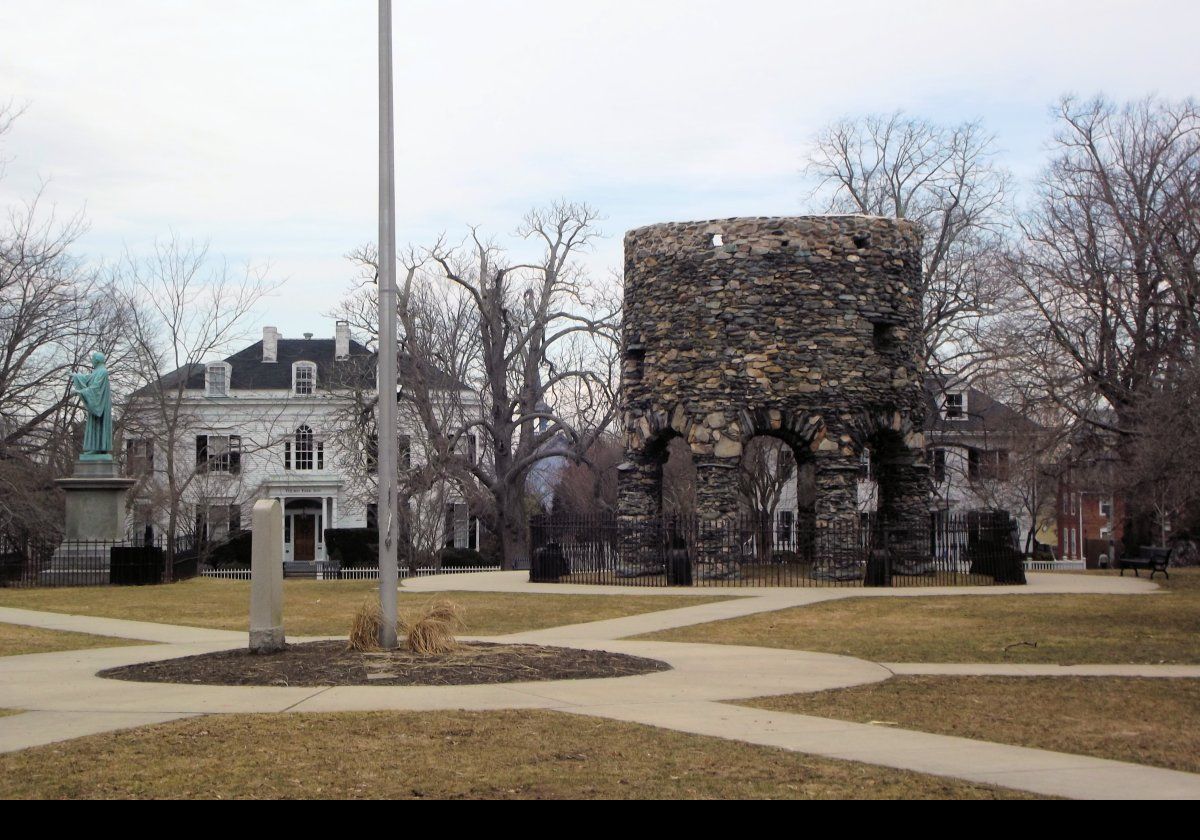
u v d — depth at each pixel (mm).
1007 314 55375
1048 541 85938
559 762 10484
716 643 20812
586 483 74438
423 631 17531
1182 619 23953
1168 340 46656
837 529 35031
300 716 12711
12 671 16922
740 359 35406
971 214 55969
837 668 17172
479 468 59812
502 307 60000
